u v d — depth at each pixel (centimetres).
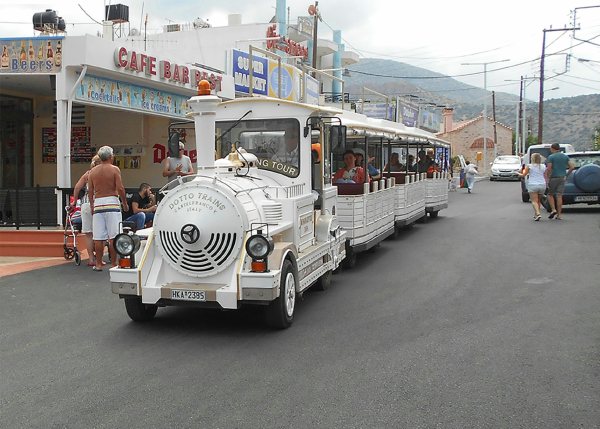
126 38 2417
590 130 13225
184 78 1578
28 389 532
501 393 518
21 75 1294
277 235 736
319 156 909
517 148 6294
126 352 633
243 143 848
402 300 863
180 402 500
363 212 1137
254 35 2811
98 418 470
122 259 711
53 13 1462
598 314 775
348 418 468
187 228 683
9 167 1633
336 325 734
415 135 1609
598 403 496
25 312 799
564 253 1239
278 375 562
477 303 839
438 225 1797
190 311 803
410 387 532
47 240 1221
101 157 1052
